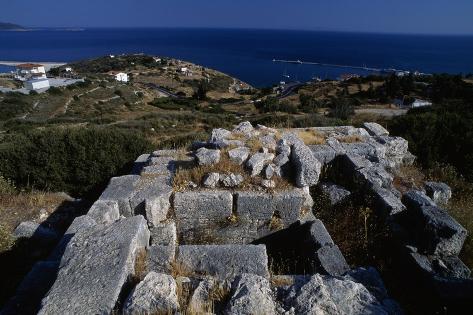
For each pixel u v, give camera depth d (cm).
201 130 3203
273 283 436
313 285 398
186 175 713
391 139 1000
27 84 7288
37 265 523
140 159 972
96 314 362
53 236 739
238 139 841
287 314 371
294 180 709
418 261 540
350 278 459
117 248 450
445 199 826
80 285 396
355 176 789
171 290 383
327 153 877
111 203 643
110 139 1048
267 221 675
